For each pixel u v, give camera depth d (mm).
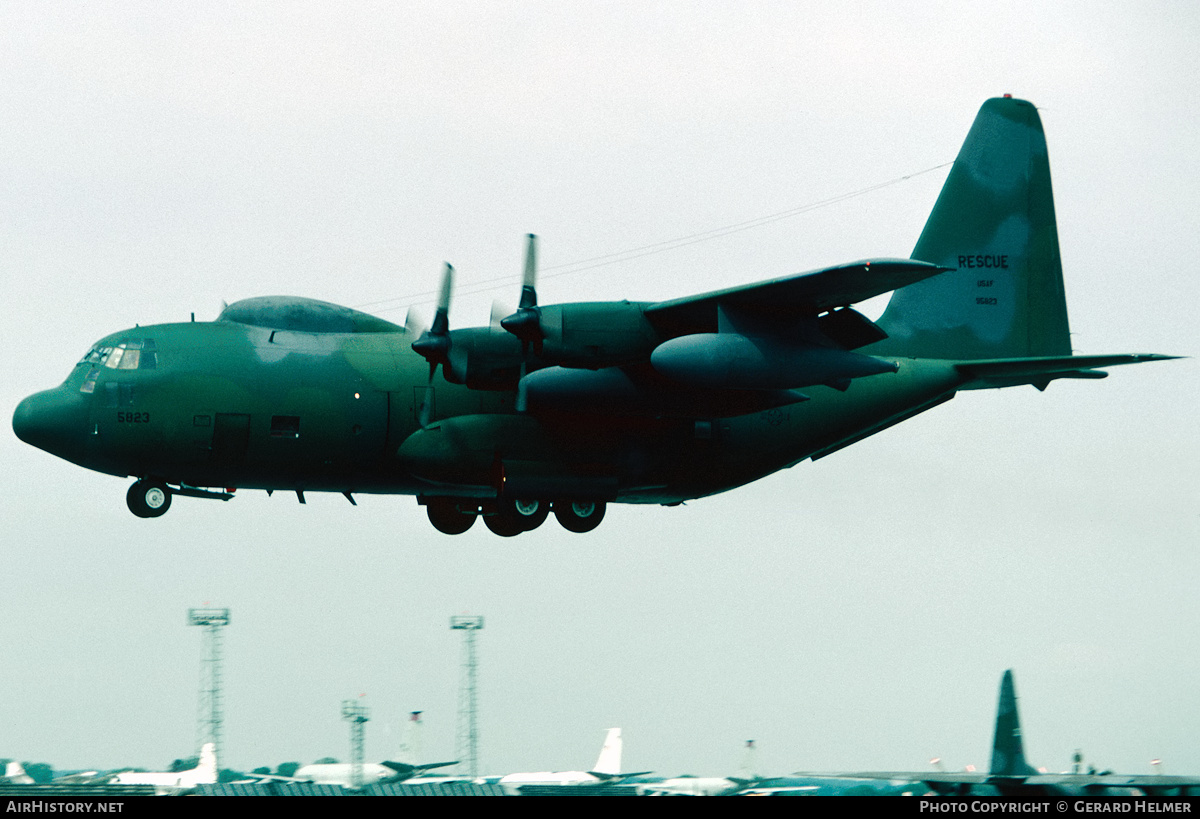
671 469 98312
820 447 102750
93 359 89375
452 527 104250
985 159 110688
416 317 91188
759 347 86812
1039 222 110938
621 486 96562
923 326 107375
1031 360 102188
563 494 94625
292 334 92500
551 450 94812
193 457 88625
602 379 91062
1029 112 111812
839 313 90125
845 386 91812
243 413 88625
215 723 107438
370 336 94875
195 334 90312
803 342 88750
